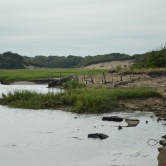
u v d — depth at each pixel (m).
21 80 61.09
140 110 24.05
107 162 11.86
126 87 36.19
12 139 15.32
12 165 11.64
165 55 62.72
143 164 11.54
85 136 15.90
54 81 50.66
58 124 19.00
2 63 168.25
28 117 21.42
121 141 14.83
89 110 23.48
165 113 22.20
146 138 15.32
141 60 70.62
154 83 41.03
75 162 11.92
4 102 28.00
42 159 12.31
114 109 24.36
